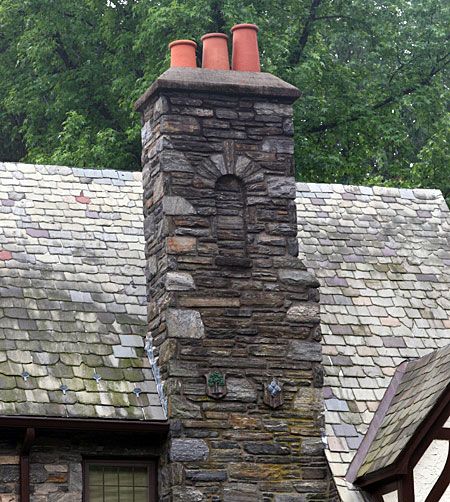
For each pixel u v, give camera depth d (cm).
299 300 2047
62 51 3506
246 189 2070
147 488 1988
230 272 2031
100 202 2316
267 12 3344
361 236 2402
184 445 1944
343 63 3862
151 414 1969
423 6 3547
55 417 1914
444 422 1900
